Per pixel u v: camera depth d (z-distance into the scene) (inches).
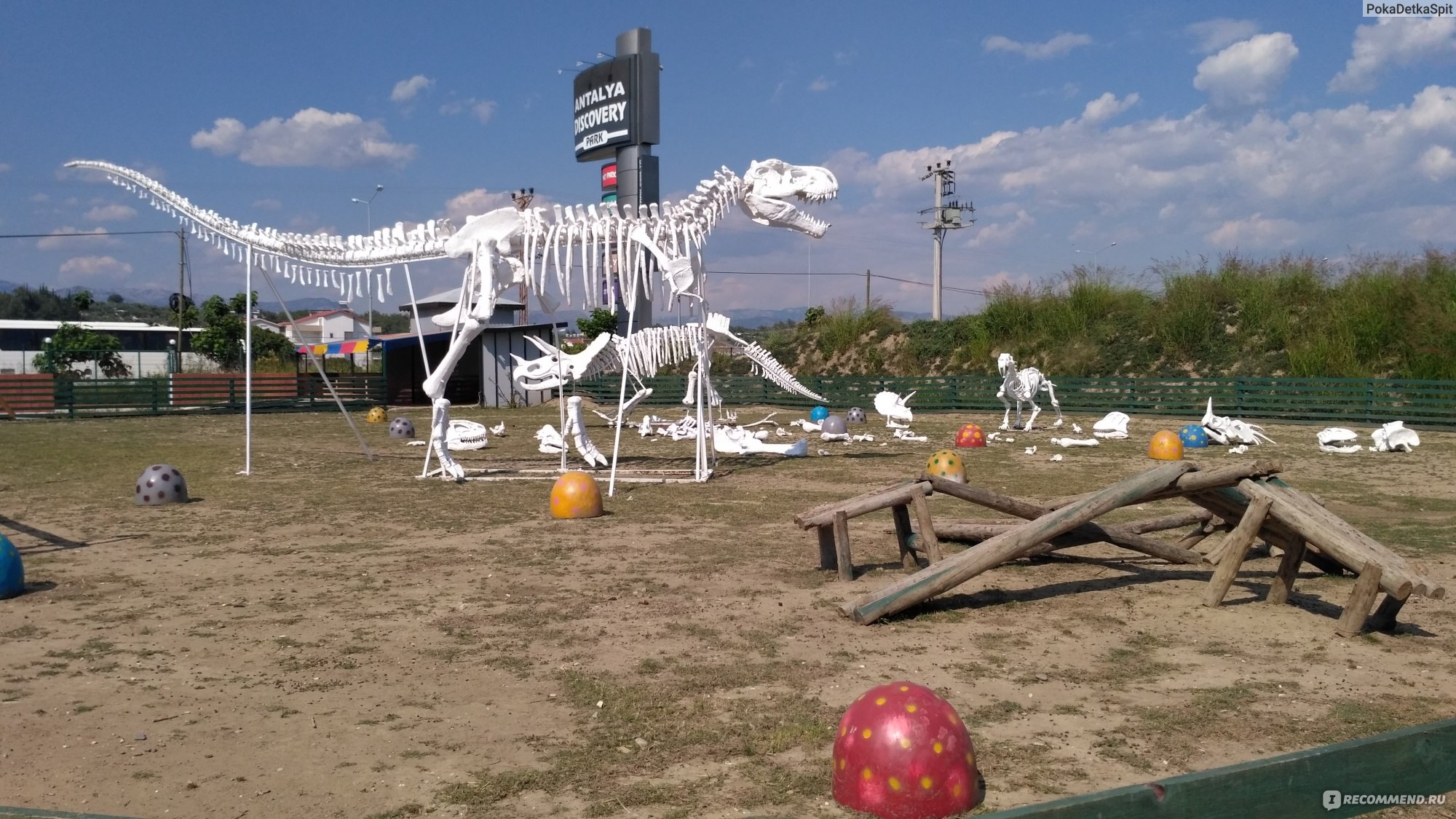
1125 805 109.5
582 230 598.2
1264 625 286.7
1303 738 200.4
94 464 738.2
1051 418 1203.2
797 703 223.0
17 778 184.2
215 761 192.2
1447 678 239.5
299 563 377.7
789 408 1485.0
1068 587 333.4
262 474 671.8
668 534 433.7
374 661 256.1
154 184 650.8
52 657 259.6
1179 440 762.8
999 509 348.2
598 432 1065.5
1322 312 1240.8
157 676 244.2
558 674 244.5
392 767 189.2
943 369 1540.4
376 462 757.9
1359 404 1053.2
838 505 350.9
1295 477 636.7
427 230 615.2
